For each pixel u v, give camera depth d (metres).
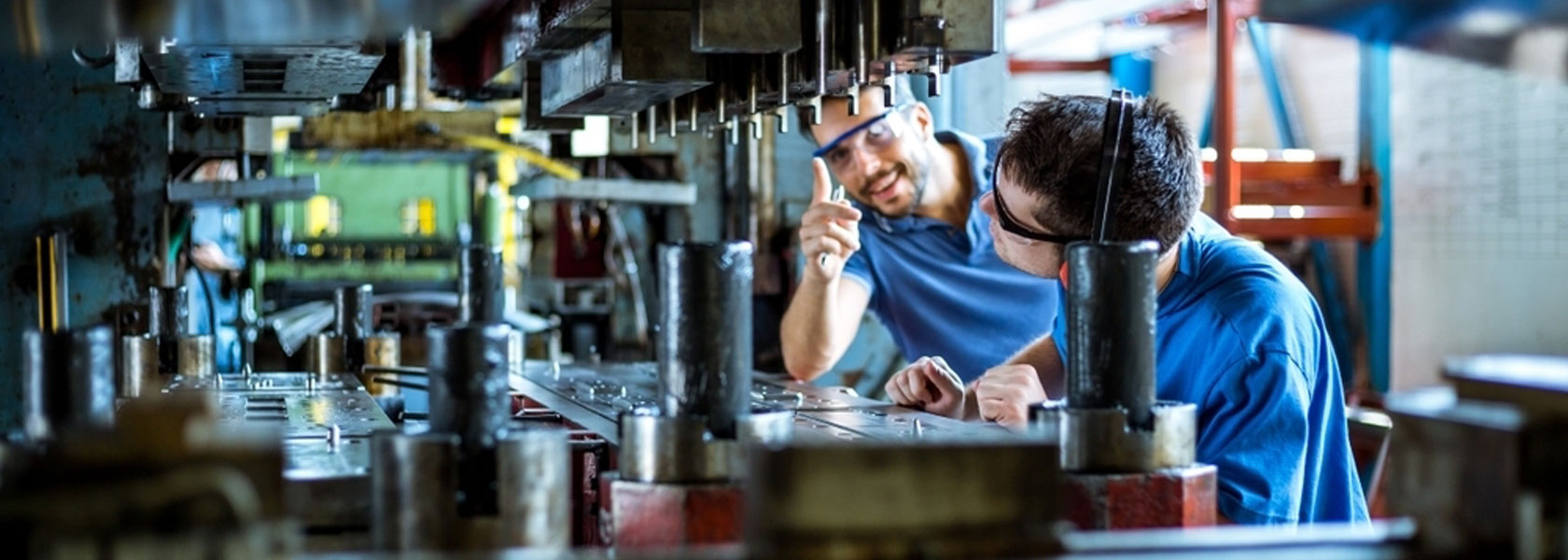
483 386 1.26
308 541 1.44
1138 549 1.14
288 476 1.47
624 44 2.06
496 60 2.79
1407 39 1.82
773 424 1.37
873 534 1.08
